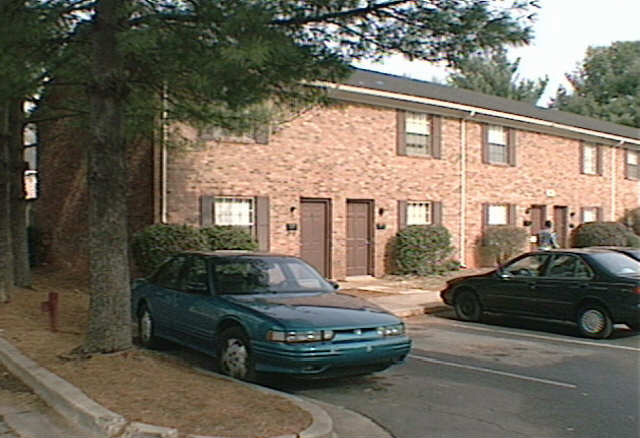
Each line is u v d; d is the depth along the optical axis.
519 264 11.64
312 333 6.58
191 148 13.84
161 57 7.61
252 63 6.23
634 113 46.44
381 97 17.98
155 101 10.72
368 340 6.87
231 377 7.01
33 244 18.48
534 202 23.16
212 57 6.76
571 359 8.68
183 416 5.35
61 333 8.93
